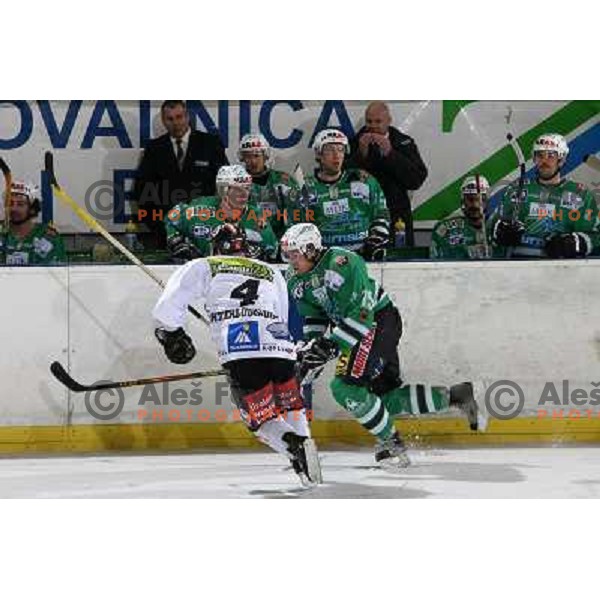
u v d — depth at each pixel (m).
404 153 31.28
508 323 27.58
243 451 27.12
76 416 27.12
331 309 23.58
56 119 31.83
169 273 27.06
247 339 21.28
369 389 24.80
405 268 27.44
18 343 26.97
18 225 30.62
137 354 27.17
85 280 27.05
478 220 30.83
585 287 27.62
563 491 21.77
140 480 23.34
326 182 29.58
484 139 32.25
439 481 22.88
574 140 32.19
